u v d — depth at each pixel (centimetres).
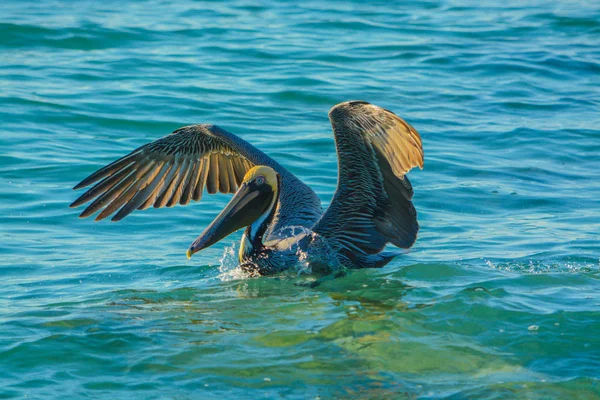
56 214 1465
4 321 1027
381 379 879
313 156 1773
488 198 1594
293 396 845
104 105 2034
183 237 1403
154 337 983
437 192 1619
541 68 2475
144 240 1388
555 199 1593
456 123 2027
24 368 897
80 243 1359
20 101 2020
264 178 1257
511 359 923
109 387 859
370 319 1033
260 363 915
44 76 2242
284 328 1011
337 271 1233
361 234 1247
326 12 3148
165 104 2059
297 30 2853
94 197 1262
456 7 3281
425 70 2441
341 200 1228
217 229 1228
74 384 864
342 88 2242
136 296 1138
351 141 1178
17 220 1432
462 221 1482
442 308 1058
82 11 2994
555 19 3022
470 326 1005
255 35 2761
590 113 2122
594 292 1113
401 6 3291
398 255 1291
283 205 1328
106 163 1686
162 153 1310
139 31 2717
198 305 1101
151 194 1309
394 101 2162
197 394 846
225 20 2959
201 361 919
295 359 926
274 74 2347
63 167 1659
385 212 1230
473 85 2322
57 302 1107
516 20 3036
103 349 947
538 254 1296
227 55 2516
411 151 1134
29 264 1260
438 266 1233
